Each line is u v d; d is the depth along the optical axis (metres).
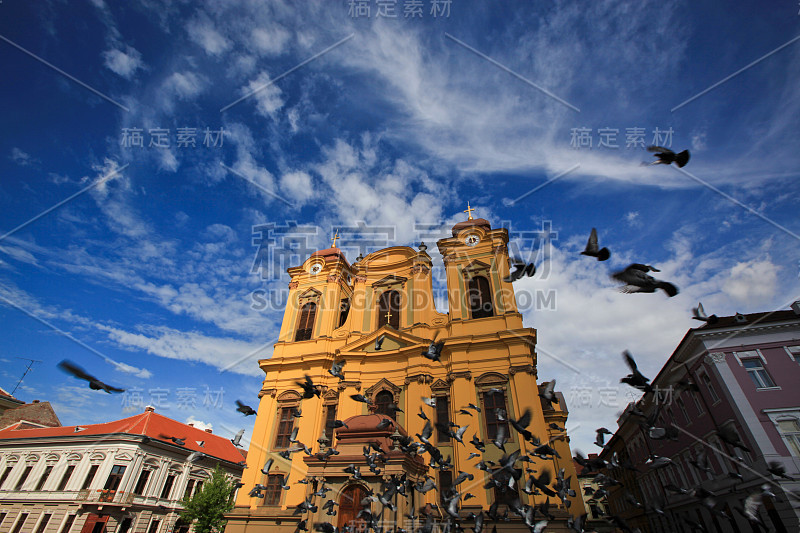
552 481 21.02
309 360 29.64
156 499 35.78
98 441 35.59
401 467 19.98
